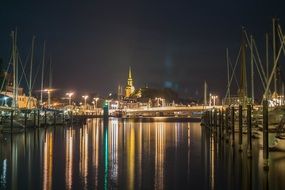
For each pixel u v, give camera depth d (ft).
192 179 121.49
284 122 163.43
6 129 276.21
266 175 126.52
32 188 108.78
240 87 285.23
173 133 320.50
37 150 186.80
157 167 141.90
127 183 115.24
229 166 143.02
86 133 311.47
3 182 115.55
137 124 526.16
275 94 237.66
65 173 128.57
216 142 233.76
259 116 215.92
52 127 378.53
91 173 128.98
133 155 172.24
